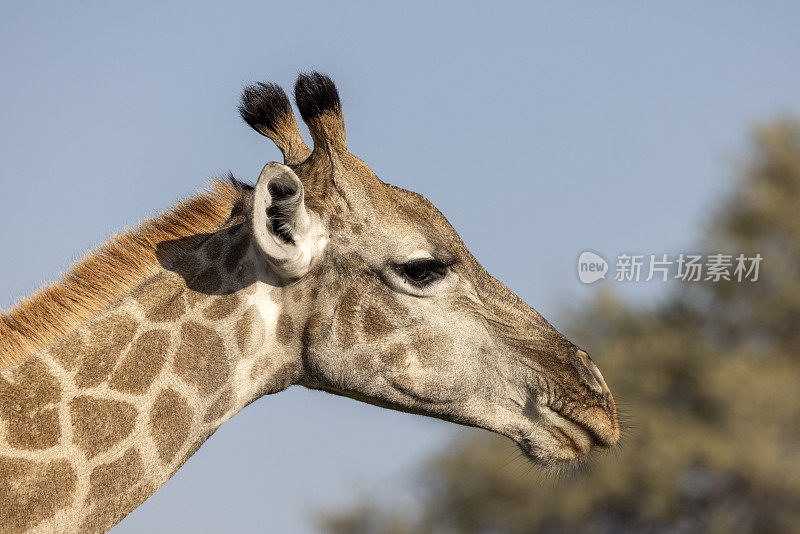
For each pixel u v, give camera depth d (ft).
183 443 28.96
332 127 32.17
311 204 31.24
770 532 129.59
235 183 33.14
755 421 130.41
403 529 133.49
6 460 26.20
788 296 132.05
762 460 124.57
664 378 132.26
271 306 30.99
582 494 126.00
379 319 31.50
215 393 29.86
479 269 33.14
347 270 31.24
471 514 132.87
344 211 31.48
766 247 132.87
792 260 134.00
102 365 28.12
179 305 29.78
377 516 135.23
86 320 28.94
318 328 31.14
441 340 32.01
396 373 31.63
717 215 133.69
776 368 132.26
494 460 132.36
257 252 30.89
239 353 30.40
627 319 136.98
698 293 134.82
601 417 33.94
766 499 129.18
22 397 26.94
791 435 134.10
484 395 32.83
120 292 29.81
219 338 30.09
